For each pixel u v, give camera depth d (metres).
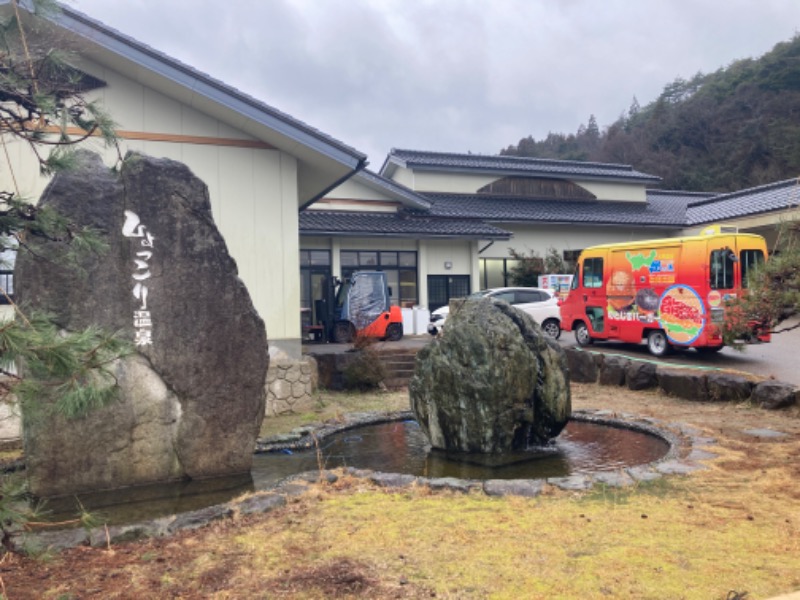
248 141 9.98
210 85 9.16
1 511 2.59
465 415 6.76
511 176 25.94
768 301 6.72
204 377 6.05
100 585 3.41
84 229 3.46
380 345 14.09
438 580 3.35
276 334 10.13
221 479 6.00
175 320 5.98
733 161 43.31
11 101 3.37
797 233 6.82
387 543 3.93
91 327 2.78
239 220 9.94
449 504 4.74
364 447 7.27
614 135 53.59
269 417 9.22
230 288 6.24
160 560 3.74
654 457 6.39
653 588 3.19
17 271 5.48
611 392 10.62
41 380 2.75
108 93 9.09
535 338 7.14
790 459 5.82
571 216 24.44
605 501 4.68
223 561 3.70
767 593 3.12
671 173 44.81
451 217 22.44
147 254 5.92
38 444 5.43
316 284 20.23
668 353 13.78
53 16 3.30
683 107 50.41
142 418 5.81
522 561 3.58
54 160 3.23
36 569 3.64
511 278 23.95
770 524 4.13
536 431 6.99
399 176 26.05
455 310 7.37
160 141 9.44
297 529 4.23
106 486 5.66
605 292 14.82
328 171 11.05
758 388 8.78
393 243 21.25
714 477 5.25
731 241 12.19
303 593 3.23
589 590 3.19
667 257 13.25
